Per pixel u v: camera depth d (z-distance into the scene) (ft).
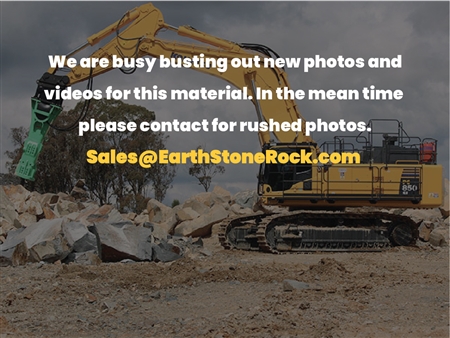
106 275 42.91
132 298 35.37
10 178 138.82
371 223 67.67
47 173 151.43
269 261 56.24
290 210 69.92
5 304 33.45
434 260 56.39
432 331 26.03
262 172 67.56
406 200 66.23
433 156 67.77
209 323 29.01
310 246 65.31
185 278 40.65
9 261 50.88
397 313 30.22
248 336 26.32
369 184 66.33
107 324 29.43
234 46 68.80
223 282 40.73
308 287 36.73
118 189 153.79
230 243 67.56
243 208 92.79
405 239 66.44
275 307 31.45
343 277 42.04
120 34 68.54
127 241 54.24
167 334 27.35
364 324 27.84
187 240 69.36
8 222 67.10
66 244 53.31
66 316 30.96
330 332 26.45
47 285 39.63
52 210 80.84
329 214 66.74
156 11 69.10
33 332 27.96
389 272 46.55
